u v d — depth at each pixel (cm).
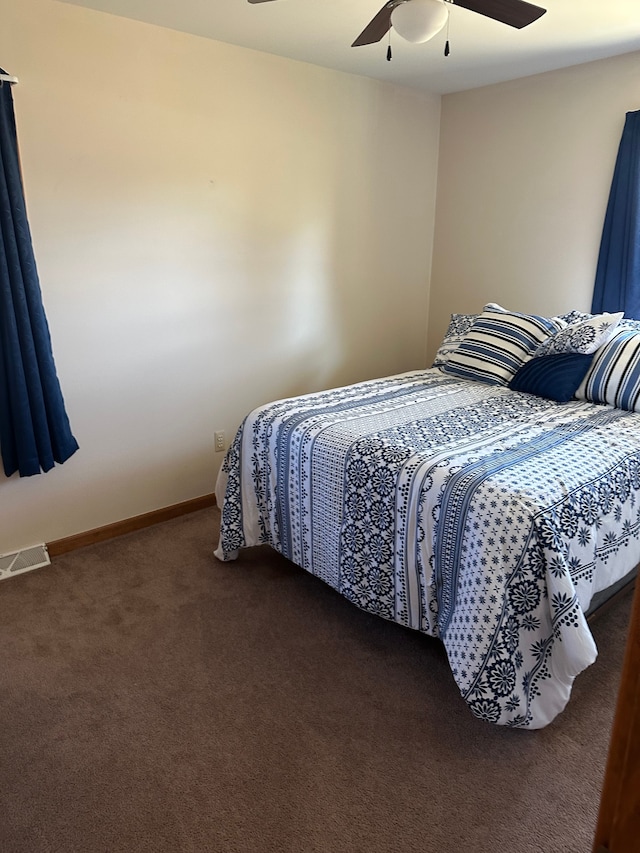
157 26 260
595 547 187
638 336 272
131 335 284
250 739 176
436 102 387
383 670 206
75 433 276
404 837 147
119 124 259
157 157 274
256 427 257
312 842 146
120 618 234
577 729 180
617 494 195
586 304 342
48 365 249
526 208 358
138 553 283
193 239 295
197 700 192
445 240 406
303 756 171
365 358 397
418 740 176
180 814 153
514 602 168
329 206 348
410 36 182
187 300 300
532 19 187
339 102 336
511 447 213
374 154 361
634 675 60
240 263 317
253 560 279
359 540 216
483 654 171
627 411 260
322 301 361
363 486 212
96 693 195
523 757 170
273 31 267
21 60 230
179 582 259
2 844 146
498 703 169
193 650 215
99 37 246
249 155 306
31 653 214
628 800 63
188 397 313
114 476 293
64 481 276
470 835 147
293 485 242
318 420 246
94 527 292
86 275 264
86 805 156
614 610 235
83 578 262
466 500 182
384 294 396
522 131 350
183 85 274
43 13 231
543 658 171
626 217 310
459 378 321
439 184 402
